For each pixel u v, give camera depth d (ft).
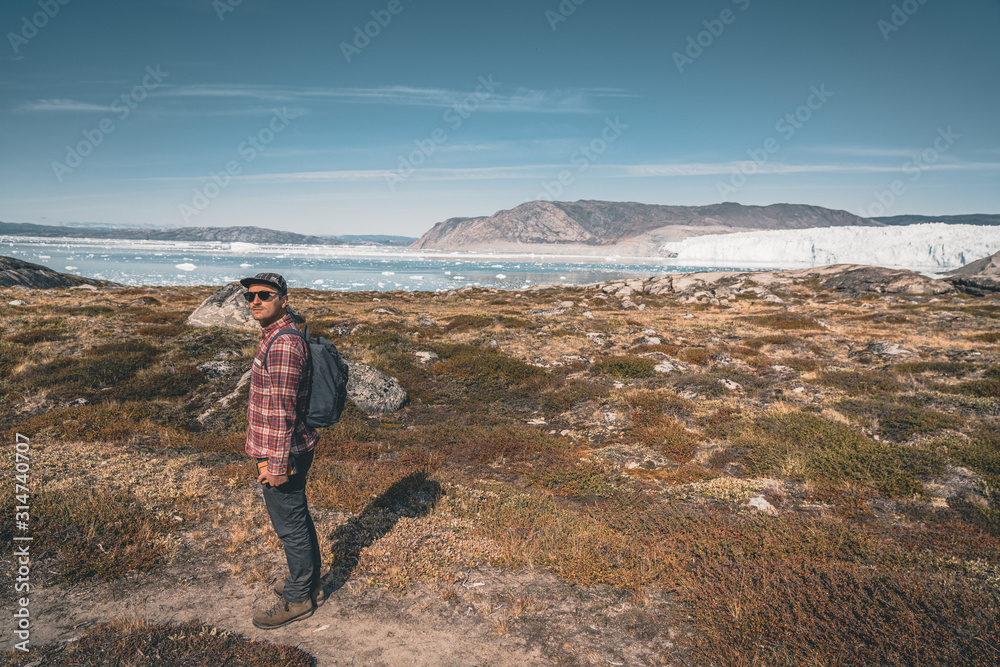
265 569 15.06
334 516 19.16
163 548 15.87
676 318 106.73
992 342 69.82
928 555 17.89
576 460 30.53
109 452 25.25
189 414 39.70
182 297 123.65
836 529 19.97
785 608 13.38
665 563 16.58
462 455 32.01
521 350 65.98
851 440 30.22
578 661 11.93
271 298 11.68
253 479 22.12
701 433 34.60
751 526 20.26
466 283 373.40
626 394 43.11
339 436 33.88
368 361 57.57
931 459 26.96
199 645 11.62
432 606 13.91
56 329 61.16
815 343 71.15
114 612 12.87
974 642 11.79
